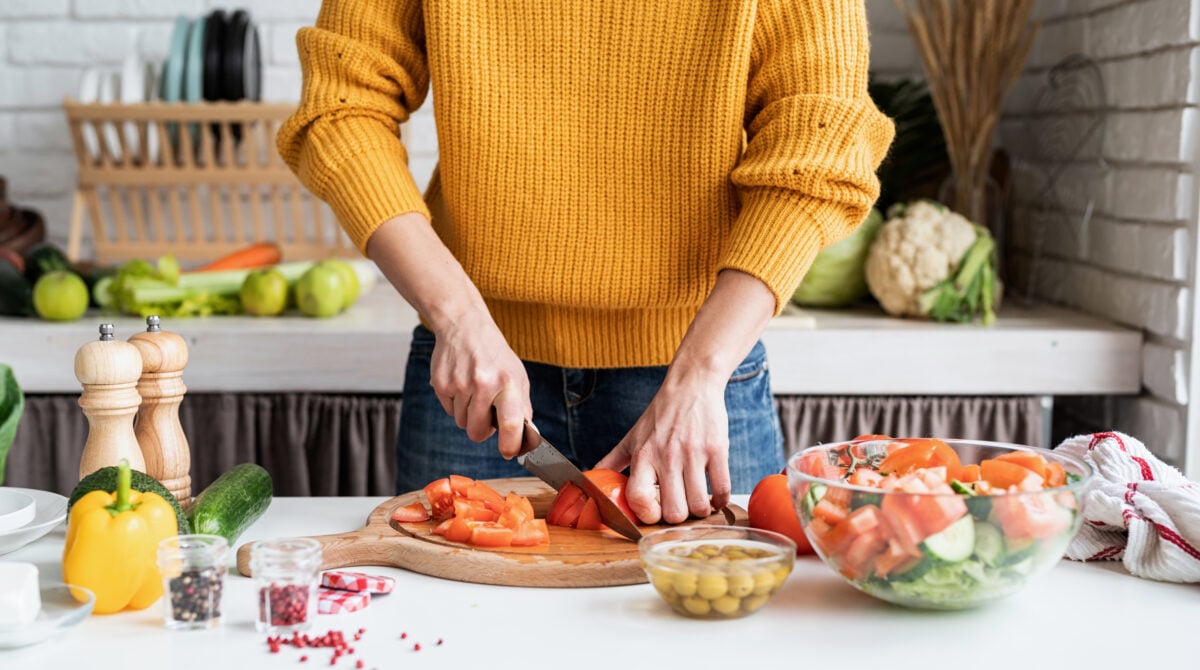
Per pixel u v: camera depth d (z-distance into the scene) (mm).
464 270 1296
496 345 1107
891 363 2102
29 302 2191
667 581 875
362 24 1257
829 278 2311
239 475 1105
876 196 1174
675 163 1218
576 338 1315
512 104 1223
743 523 1097
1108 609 906
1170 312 1975
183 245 2576
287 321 2213
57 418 2141
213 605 870
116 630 865
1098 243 2248
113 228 2793
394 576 996
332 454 2158
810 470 950
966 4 2279
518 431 1071
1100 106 2219
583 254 1255
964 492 860
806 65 1173
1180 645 834
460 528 1023
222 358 2119
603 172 1233
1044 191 2447
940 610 900
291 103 2439
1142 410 2080
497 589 961
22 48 2701
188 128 2459
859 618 886
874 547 841
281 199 2729
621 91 1207
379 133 1230
